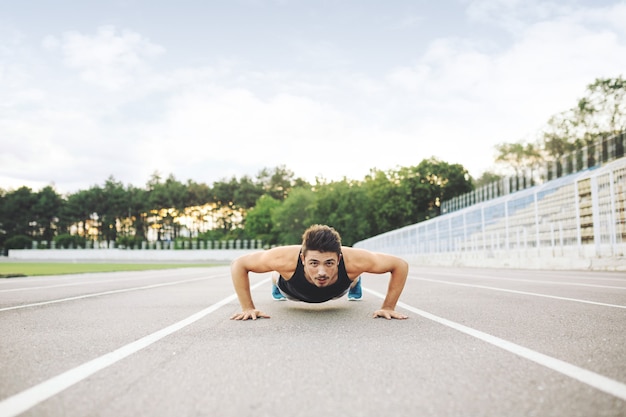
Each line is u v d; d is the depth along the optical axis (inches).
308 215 3065.9
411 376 77.3
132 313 173.3
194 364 87.6
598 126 1764.3
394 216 2859.3
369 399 64.9
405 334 120.0
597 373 77.7
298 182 4498.0
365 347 103.0
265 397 66.3
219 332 126.2
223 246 3304.6
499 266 802.2
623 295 225.6
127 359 92.4
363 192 2883.9
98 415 59.1
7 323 147.0
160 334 123.3
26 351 101.2
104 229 4389.8
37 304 210.4
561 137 1875.0
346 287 163.6
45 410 60.9
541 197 673.6
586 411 58.9
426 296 233.8
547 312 161.8
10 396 67.1
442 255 1093.1
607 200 524.7
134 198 4293.8
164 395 67.6
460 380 74.4
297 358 92.3
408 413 58.9
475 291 262.8
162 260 3031.5
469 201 1576.0
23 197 4183.1
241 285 160.4
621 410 59.1
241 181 4421.8
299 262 153.3
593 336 113.9
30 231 4215.1
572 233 596.1
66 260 3051.2
